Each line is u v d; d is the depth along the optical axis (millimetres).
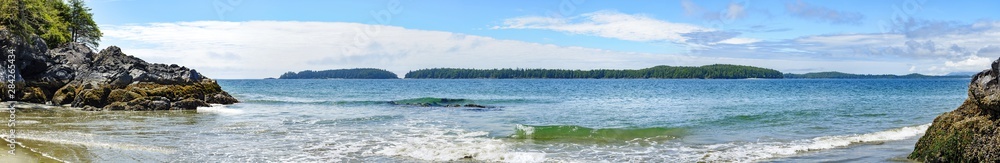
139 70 41219
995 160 10867
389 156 14836
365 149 16094
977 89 11656
